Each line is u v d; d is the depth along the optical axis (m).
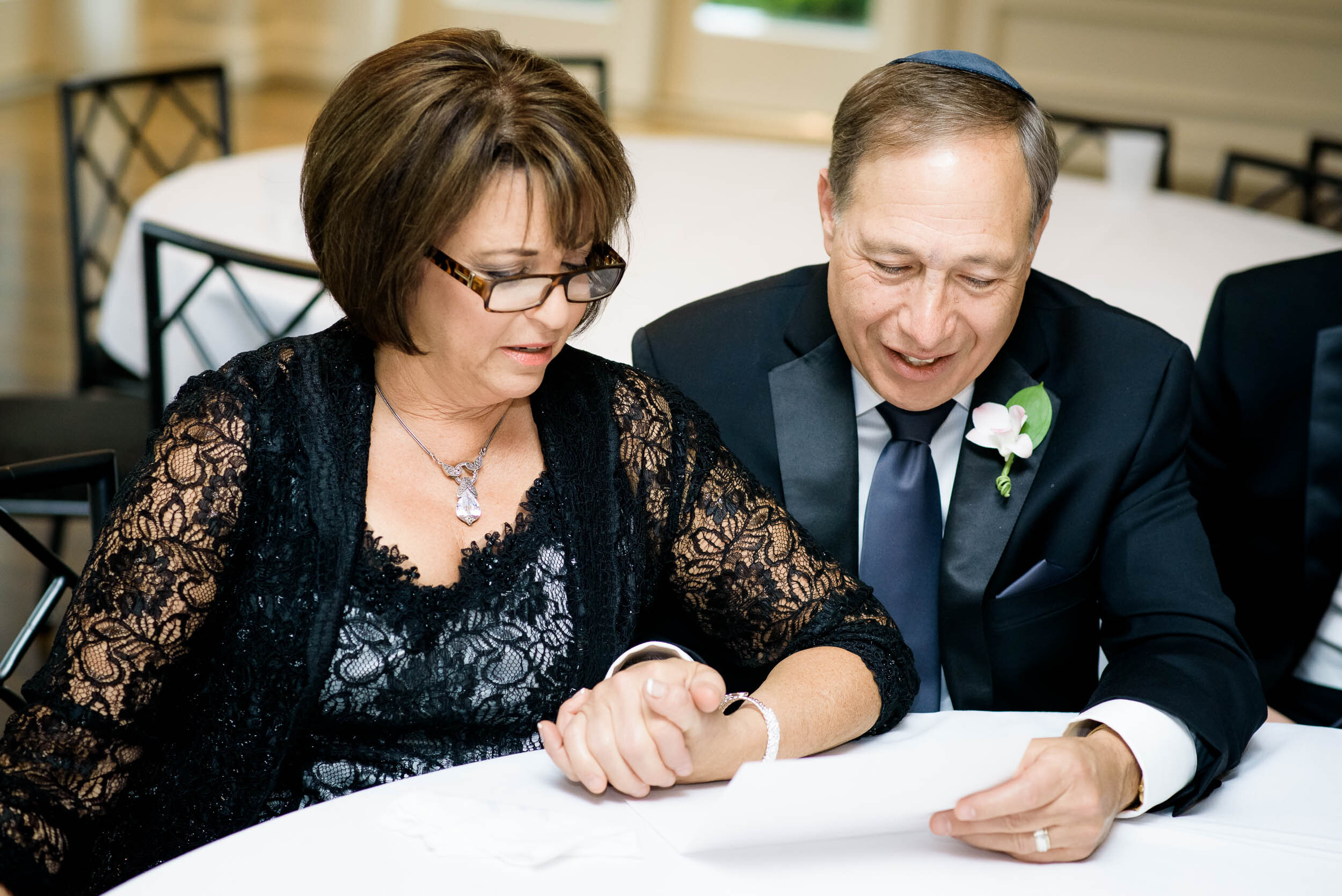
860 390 1.60
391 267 1.23
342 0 7.83
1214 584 1.50
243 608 1.32
